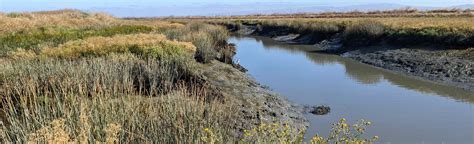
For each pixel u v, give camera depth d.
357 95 15.98
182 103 7.48
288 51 33.53
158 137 6.12
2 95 8.72
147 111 7.03
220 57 22.17
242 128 9.28
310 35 41.28
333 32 37.97
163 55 15.06
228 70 18.78
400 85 18.25
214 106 8.46
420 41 26.67
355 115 12.82
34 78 9.61
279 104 13.73
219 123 7.32
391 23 34.53
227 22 68.00
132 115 6.47
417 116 12.69
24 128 5.94
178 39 23.78
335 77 20.48
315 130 11.16
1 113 7.61
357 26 34.25
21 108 7.37
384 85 18.27
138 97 8.22
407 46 26.92
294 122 11.78
